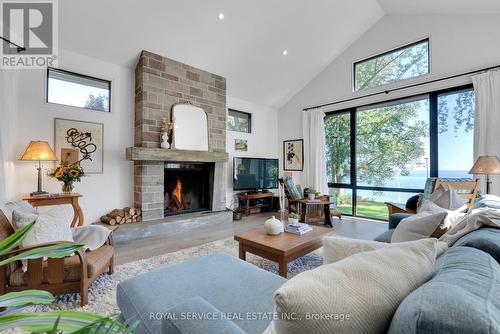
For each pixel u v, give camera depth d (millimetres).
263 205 5473
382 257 720
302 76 5375
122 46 3477
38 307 1716
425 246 809
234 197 5301
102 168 3545
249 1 3475
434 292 542
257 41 4172
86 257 1875
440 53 3834
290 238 2355
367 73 4766
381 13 4453
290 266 2514
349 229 3992
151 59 3715
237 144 5438
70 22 3006
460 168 3725
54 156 2865
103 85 3635
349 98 4922
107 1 2918
